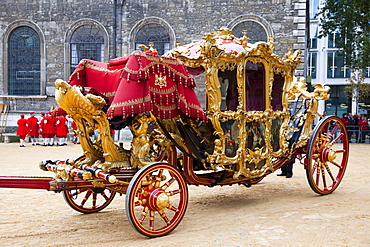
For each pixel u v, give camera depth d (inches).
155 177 198.5
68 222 222.4
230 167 243.6
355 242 180.9
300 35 935.0
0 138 954.7
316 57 1768.0
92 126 203.0
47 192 315.0
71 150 700.0
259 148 254.5
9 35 1020.5
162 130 208.8
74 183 189.3
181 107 204.8
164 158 234.2
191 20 969.5
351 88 1302.9
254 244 178.7
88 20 991.6
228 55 232.4
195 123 227.5
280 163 276.7
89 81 223.9
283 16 940.6
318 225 208.4
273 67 259.6
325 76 1760.6
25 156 589.0
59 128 807.1
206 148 233.5
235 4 954.1
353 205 254.7
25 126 794.2
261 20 947.3
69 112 200.8
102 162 207.8
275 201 271.3
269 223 213.3
